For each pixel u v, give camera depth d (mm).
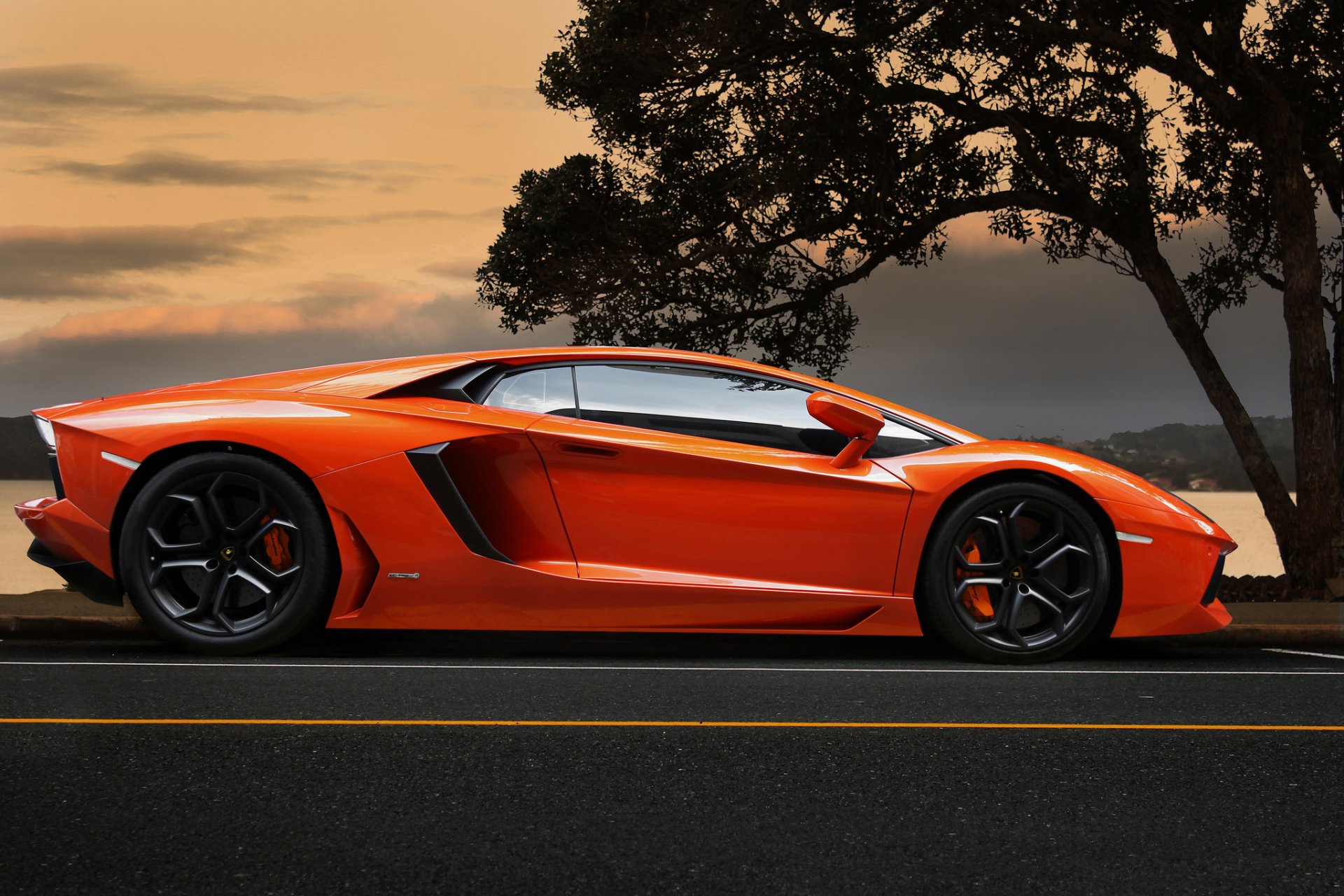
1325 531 8648
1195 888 2188
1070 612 4660
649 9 9250
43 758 2988
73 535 4508
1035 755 3135
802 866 2277
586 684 4082
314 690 3898
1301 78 9594
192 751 3068
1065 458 4750
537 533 4512
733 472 4527
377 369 4727
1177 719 3613
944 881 2207
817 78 9352
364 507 4422
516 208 10047
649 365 4762
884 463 4641
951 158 9867
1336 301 9305
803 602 4535
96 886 2143
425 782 2816
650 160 9914
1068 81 9883
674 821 2541
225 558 4480
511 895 2121
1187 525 4711
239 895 2111
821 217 9523
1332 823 2572
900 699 3871
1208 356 9469
